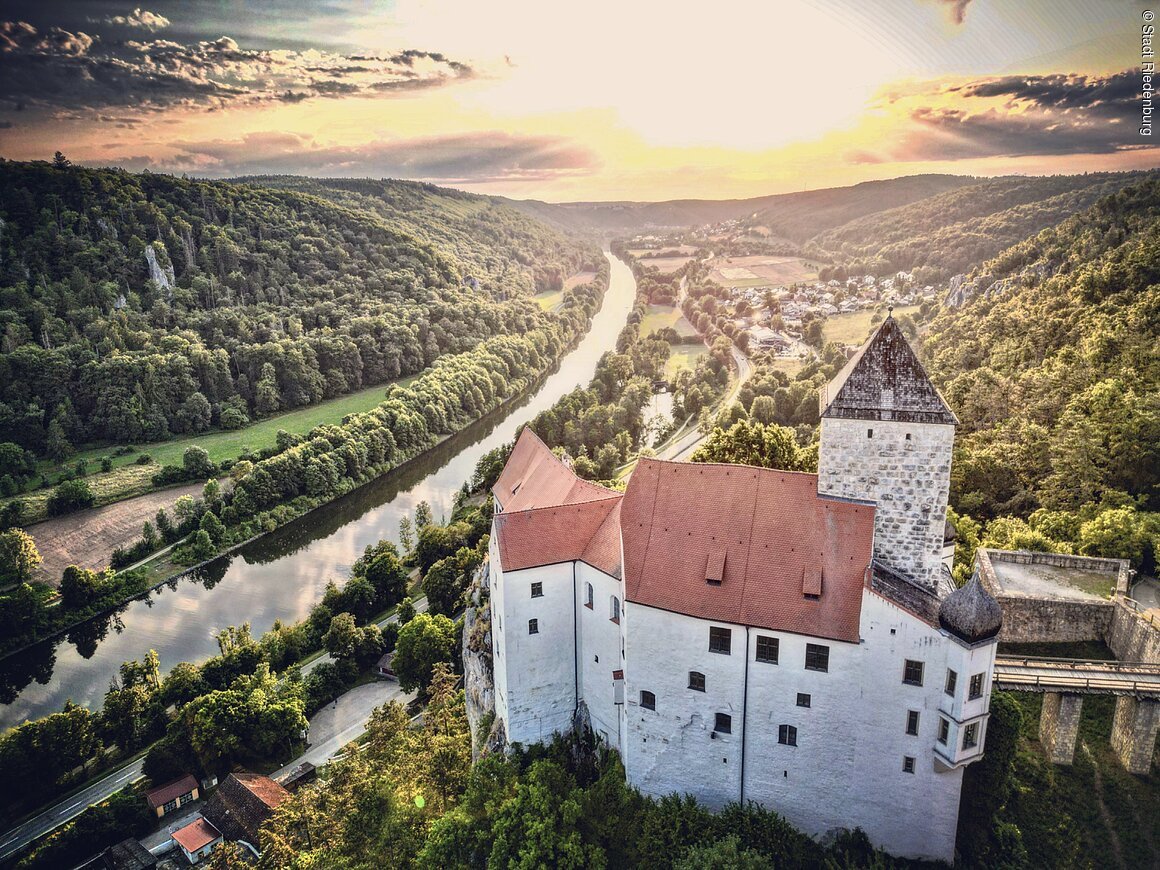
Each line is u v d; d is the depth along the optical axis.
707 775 60.44
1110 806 58.47
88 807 95.50
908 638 51.91
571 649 69.31
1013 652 76.69
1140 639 70.75
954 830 53.47
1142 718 59.97
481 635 88.06
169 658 130.00
